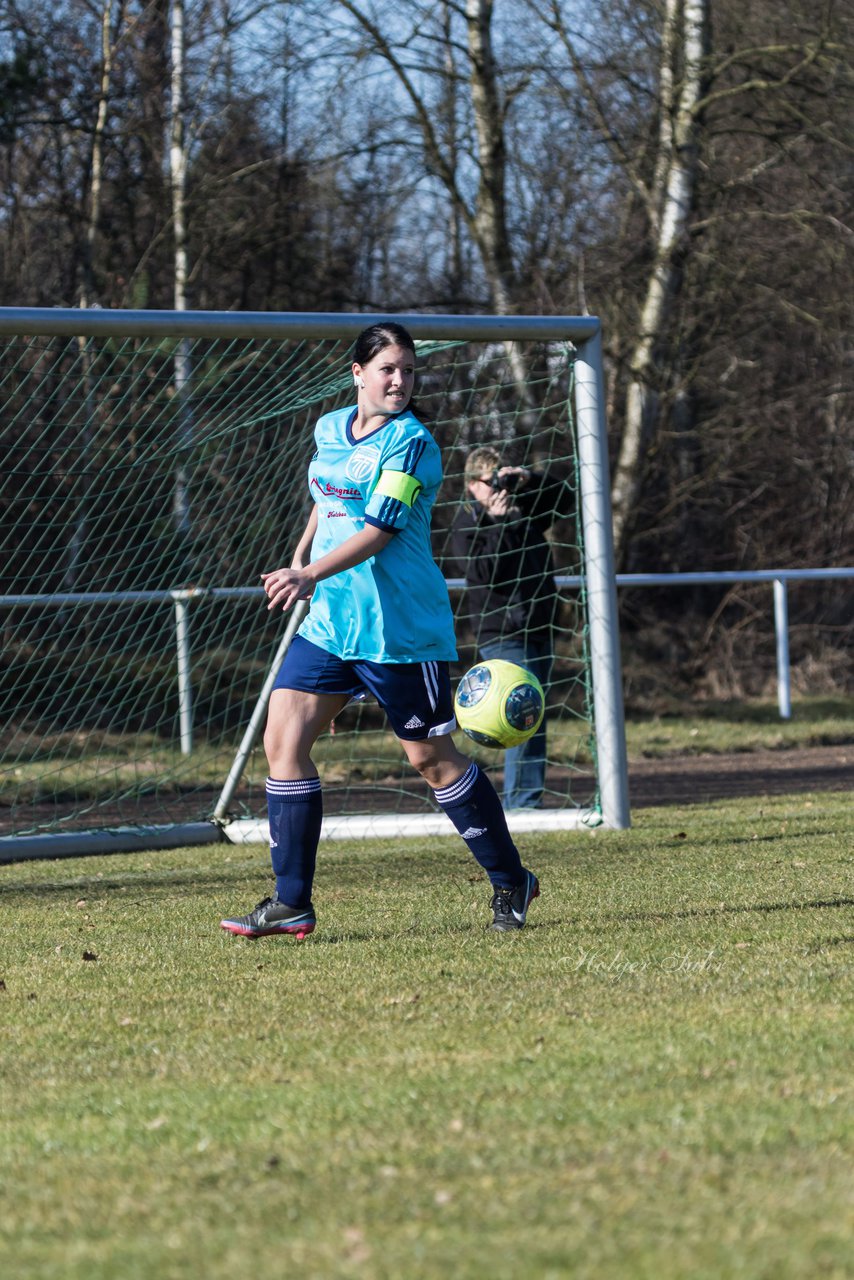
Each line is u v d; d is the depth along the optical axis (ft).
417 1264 22.15
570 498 94.38
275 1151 28.27
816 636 216.54
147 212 214.07
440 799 51.19
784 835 78.84
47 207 212.23
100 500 133.59
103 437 122.01
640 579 151.12
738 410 206.49
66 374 121.80
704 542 223.30
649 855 72.69
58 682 127.95
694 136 173.68
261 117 205.16
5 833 94.02
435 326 82.02
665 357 186.09
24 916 61.67
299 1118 30.35
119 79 209.05
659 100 176.96
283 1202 25.31
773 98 177.99
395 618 48.14
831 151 188.34
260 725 90.89
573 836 82.89
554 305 188.14
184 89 201.57
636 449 185.26
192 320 77.25
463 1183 25.79
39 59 185.26
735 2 183.52
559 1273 21.54
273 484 128.57
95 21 206.28
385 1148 27.96
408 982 43.73
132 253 215.10
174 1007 41.81
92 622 128.06
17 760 116.98
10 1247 23.95
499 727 51.57
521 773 91.35
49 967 49.14
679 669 205.77
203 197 199.41
